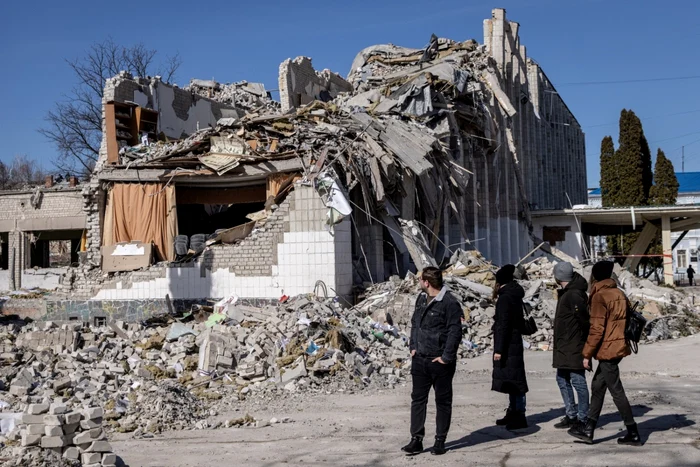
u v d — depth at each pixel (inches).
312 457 322.7
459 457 309.9
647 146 2076.8
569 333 335.3
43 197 1321.4
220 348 557.0
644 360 607.2
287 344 569.6
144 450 353.7
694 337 770.8
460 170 1130.7
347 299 843.4
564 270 339.9
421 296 328.2
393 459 311.7
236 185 952.9
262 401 481.7
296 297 742.5
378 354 617.0
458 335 313.6
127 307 913.5
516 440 337.1
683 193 2915.8
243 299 854.5
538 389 486.6
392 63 1498.5
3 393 478.6
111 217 949.8
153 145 1031.0
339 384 518.6
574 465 287.3
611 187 2070.6
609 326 315.0
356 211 911.7
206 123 1300.4
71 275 962.7
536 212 1573.6
